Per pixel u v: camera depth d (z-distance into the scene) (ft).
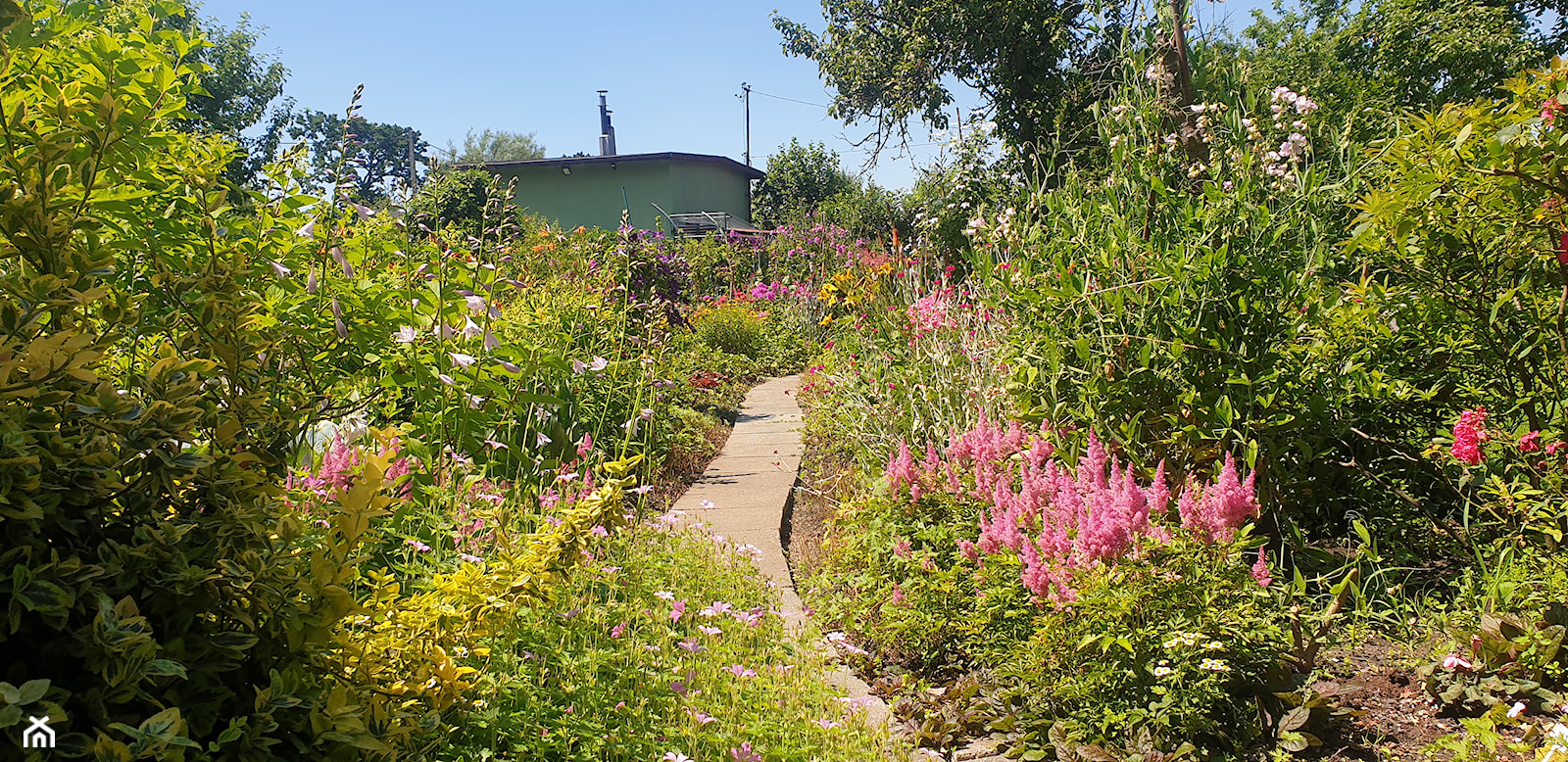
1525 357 13.55
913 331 23.93
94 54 10.60
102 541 5.33
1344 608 13.20
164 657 5.23
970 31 59.93
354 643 6.69
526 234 44.47
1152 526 11.54
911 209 66.80
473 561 9.68
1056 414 15.64
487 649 8.49
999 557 12.08
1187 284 15.05
